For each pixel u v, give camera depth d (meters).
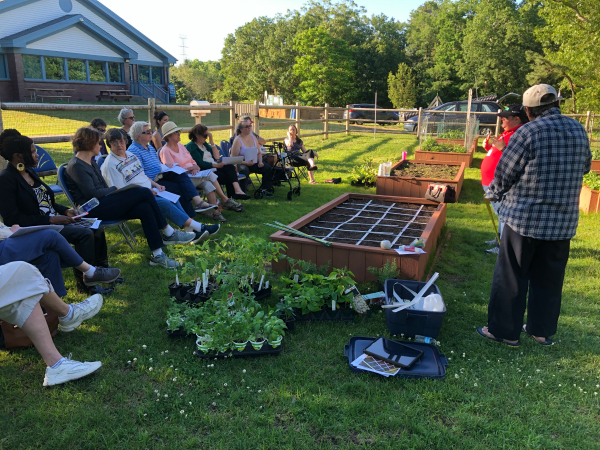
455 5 42.78
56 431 2.32
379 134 18.80
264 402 2.56
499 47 35.72
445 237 5.91
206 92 62.00
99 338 3.22
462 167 9.27
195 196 5.69
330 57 39.44
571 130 2.85
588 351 3.18
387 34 48.16
